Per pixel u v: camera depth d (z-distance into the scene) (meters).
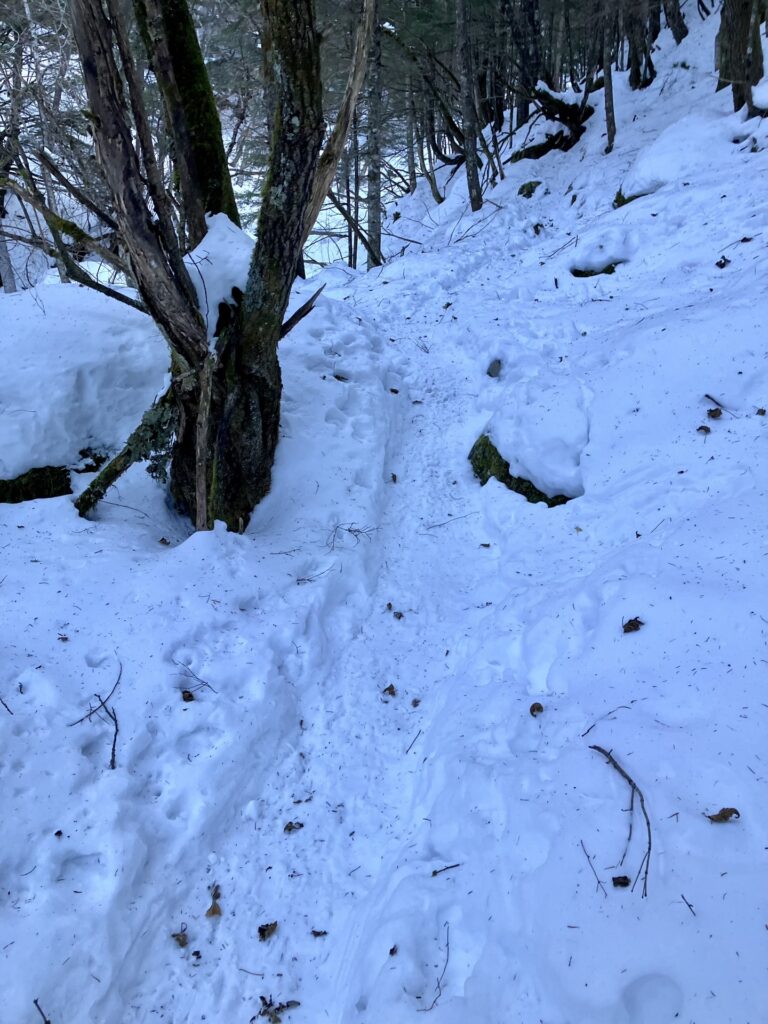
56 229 3.87
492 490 5.12
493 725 3.15
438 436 5.88
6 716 2.97
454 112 17.66
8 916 2.44
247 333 4.20
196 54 4.39
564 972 2.05
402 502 5.16
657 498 4.11
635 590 3.31
